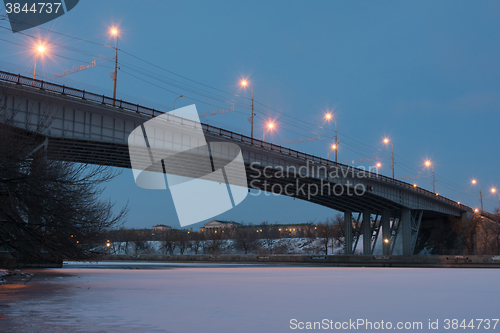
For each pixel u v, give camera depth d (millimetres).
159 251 171375
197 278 29859
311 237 182625
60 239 26047
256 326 9125
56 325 9086
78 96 51125
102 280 25531
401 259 92438
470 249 126188
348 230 123938
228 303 13367
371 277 33062
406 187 109688
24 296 14875
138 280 26328
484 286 22453
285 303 13430
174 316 10492
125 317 10289
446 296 16094
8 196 21203
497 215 132125
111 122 55438
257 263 104000
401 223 120438
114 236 44094
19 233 23953
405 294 17000
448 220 137250
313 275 36719
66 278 26656
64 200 23766
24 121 45125
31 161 22812
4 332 8234
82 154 59500
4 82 43938
